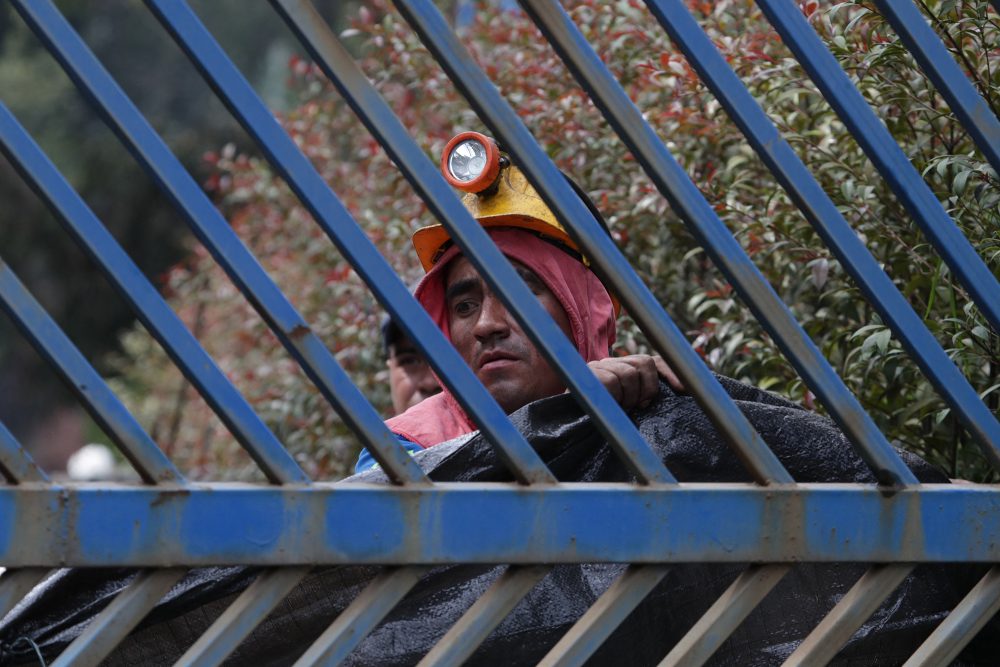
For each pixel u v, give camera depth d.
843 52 7.73
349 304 13.73
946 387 4.77
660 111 10.70
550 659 4.40
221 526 4.06
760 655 5.53
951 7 6.94
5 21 55.38
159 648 5.06
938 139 8.16
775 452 5.74
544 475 4.36
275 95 47.53
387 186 14.33
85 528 3.94
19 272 46.12
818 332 8.82
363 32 13.80
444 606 5.28
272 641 5.18
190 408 21.52
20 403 52.66
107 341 46.34
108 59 49.72
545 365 7.26
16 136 3.93
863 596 4.68
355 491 4.18
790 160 4.66
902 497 4.64
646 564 4.45
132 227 45.91
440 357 4.29
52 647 4.86
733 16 10.07
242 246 4.09
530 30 12.39
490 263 4.34
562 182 4.39
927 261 7.98
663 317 4.47
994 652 5.77
